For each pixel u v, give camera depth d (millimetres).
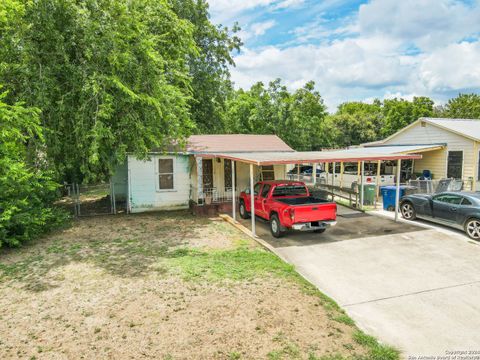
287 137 27969
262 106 28125
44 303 6109
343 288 6984
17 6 8852
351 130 43312
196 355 4551
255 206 12180
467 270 7840
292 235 10977
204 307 5871
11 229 9594
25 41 9445
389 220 12945
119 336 5012
